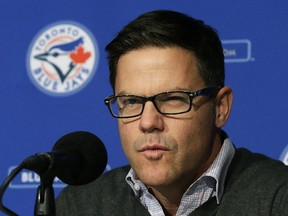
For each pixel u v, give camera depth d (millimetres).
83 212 5988
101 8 8023
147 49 5039
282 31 7398
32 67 8172
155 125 4949
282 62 7387
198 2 7660
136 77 5020
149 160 5008
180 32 5047
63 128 8055
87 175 4660
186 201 5355
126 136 5078
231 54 7512
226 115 5414
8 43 8242
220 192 5410
